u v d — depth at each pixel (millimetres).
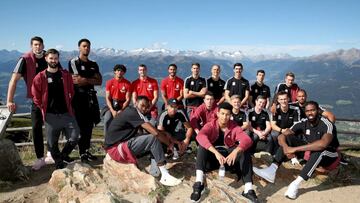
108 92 9117
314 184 7078
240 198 5859
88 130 8008
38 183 6719
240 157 6172
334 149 6918
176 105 7723
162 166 6383
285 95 8508
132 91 10102
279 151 6941
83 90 7805
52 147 7031
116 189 6145
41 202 6008
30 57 7129
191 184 6434
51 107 6832
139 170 6398
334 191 6797
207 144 6086
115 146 6555
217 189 5973
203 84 10508
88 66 7934
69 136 7047
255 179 7121
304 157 7457
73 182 6195
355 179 7438
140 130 7355
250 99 10781
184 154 8406
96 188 6117
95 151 10000
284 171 7605
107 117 8711
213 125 6598
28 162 8414
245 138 6176
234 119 8531
